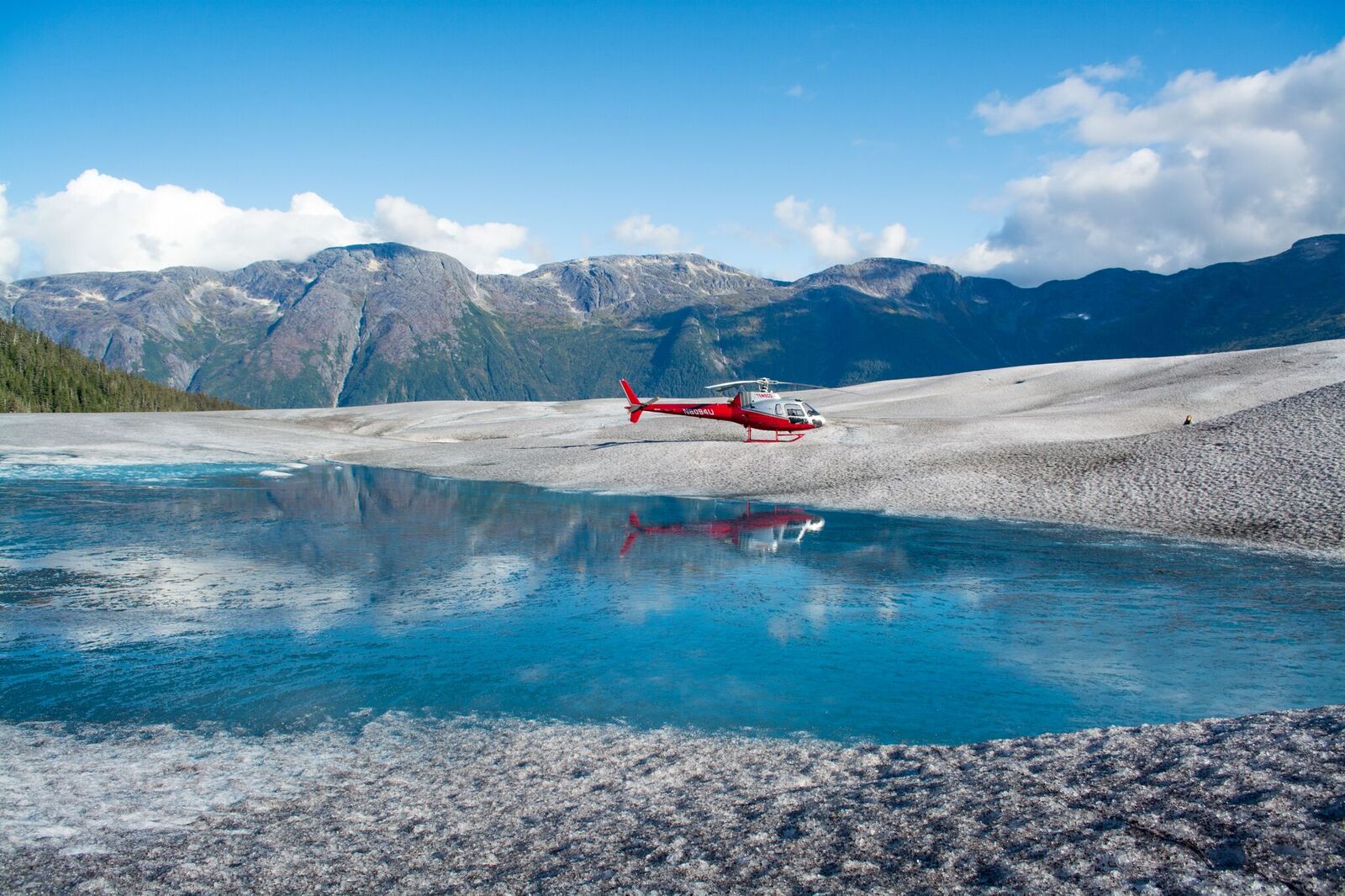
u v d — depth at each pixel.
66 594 16.06
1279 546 20.58
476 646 13.02
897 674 11.53
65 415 63.88
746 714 9.95
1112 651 12.52
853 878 4.99
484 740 9.09
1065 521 25.16
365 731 9.39
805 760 7.99
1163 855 4.82
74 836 6.48
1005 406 62.03
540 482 38.19
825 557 20.45
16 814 6.97
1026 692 10.72
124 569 18.44
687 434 52.53
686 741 8.98
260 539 22.78
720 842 5.78
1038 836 5.28
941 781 6.70
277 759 8.49
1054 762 6.84
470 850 6.02
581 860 5.68
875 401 71.81
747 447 41.78
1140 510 25.31
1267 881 4.40
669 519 27.02
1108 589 16.69
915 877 4.91
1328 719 6.93
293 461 48.12
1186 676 11.26
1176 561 19.41
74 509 27.48
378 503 30.84
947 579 17.81
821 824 5.95
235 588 16.83
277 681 11.26
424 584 17.48
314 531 24.23
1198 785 5.79
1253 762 6.11
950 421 48.91
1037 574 18.19
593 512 28.83
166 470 41.25
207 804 7.23
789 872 5.15
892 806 6.19
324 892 5.38
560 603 15.93
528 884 5.32
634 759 8.32
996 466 32.75
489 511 29.03
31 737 9.16
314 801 7.28
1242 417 33.53
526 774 7.91
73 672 11.52
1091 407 52.94
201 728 9.49
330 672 11.66
